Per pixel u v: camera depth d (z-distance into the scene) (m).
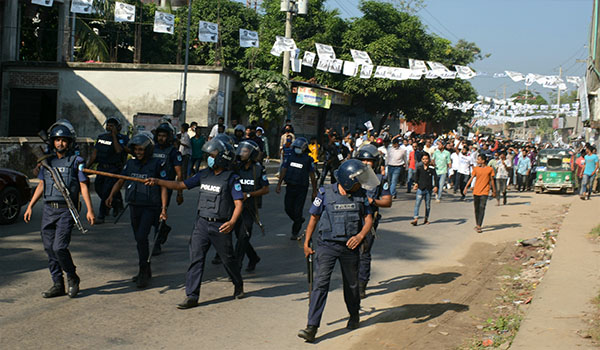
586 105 13.55
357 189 5.41
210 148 6.10
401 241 10.72
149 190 6.80
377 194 6.70
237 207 6.17
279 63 33.03
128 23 34.19
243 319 5.89
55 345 4.89
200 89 22.83
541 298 6.82
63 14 24.31
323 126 31.95
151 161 6.91
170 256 8.38
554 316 6.09
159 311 5.97
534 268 9.03
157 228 7.38
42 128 24.14
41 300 6.10
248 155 7.32
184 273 7.50
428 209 12.62
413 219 13.39
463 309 6.74
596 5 13.27
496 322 6.21
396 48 30.20
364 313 6.40
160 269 7.64
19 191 10.33
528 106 31.25
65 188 6.09
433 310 6.63
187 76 22.88
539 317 6.06
